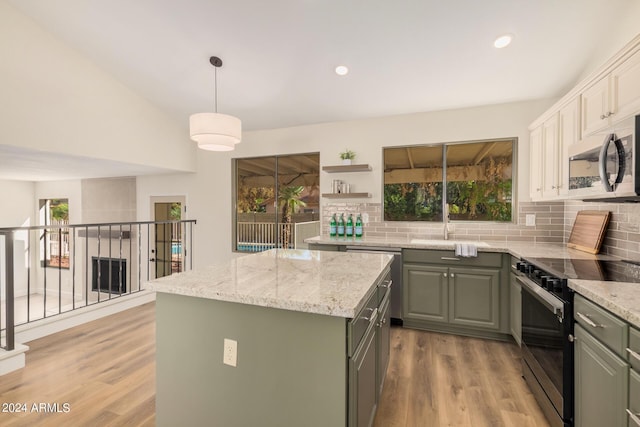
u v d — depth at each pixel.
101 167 4.27
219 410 1.37
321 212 4.13
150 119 4.10
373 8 2.33
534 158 3.11
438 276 3.00
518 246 2.93
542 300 1.83
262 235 4.60
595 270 1.78
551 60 2.67
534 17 2.25
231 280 1.49
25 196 6.30
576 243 2.74
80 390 2.10
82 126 3.33
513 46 2.54
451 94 3.28
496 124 3.41
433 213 3.73
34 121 2.94
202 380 1.40
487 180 3.53
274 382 1.27
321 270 1.72
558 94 3.16
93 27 2.93
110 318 3.49
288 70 3.13
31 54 2.91
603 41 2.38
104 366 2.42
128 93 3.80
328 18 2.46
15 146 2.83
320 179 4.15
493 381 2.21
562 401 1.59
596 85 2.06
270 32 2.67
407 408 1.92
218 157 4.77
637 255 2.09
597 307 1.35
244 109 3.92
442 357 2.57
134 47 3.10
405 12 2.33
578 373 1.50
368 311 1.46
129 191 5.45
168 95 3.86
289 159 4.46
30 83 2.91
